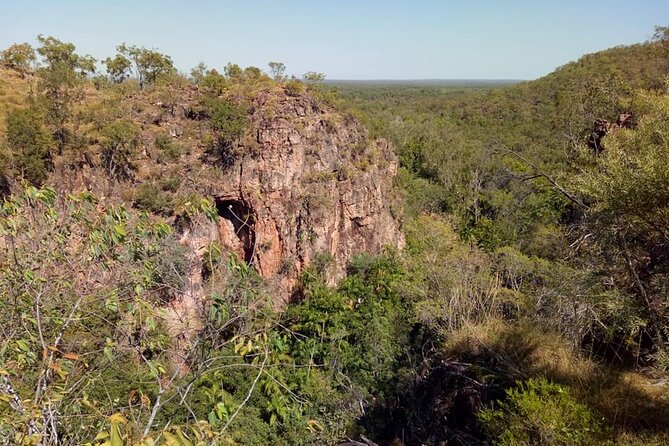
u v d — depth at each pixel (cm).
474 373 865
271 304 468
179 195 2158
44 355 358
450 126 6006
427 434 914
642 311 613
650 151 572
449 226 3359
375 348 1538
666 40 2259
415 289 1716
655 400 614
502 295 1219
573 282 771
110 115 2255
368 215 2727
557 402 605
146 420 463
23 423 308
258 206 2319
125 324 461
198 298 485
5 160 1806
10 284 409
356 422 1225
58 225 466
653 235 613
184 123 2464
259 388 1230
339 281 2395
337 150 2648
